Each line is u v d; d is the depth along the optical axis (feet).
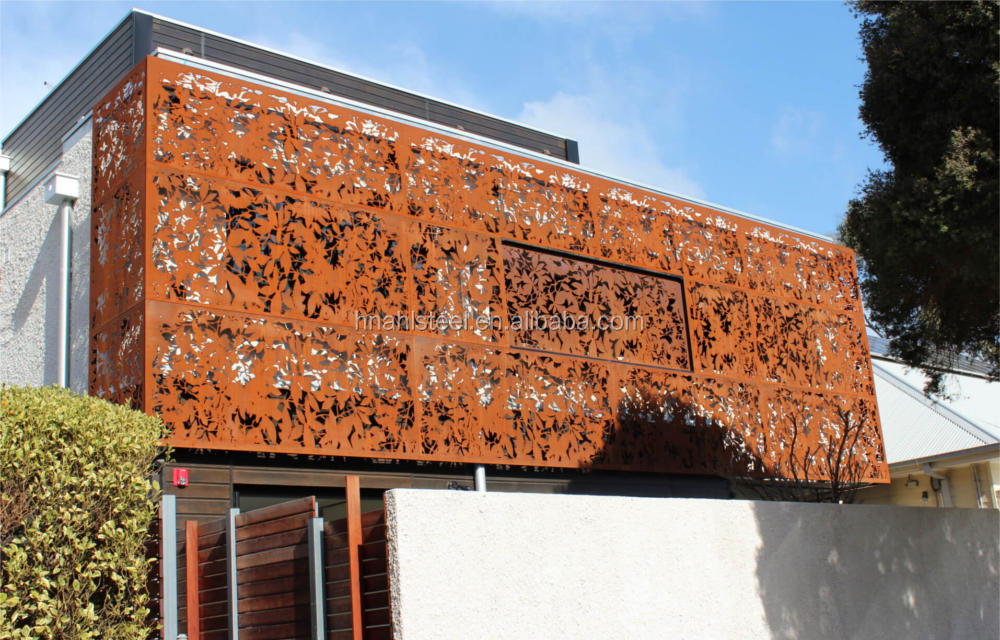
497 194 34.06
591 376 34.68
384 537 15.98
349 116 30.66
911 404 57.77
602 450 34.01
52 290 32.55
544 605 17.42
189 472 25.27
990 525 30.17
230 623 18.35
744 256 42.24
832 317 45.24
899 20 27.99
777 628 22.00
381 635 15.69
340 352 28.25
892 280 30.40
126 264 26.45
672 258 39.17
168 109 26.96
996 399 62.39
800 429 41.60
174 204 26.30
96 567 17.99
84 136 32.19
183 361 25.25
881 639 24.80
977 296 30.14
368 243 29.91
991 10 25.62
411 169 31.76
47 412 17.92
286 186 28.50
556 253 35.35
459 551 16.38
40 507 17.44
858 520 25.53
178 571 21.04
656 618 19.45
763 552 22.47
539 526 17.89
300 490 27.86
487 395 31.45
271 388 26.58
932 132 27.71
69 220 31.53
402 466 30.04
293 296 27.76
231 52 41.37
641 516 20.03
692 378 38.09
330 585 16.66
